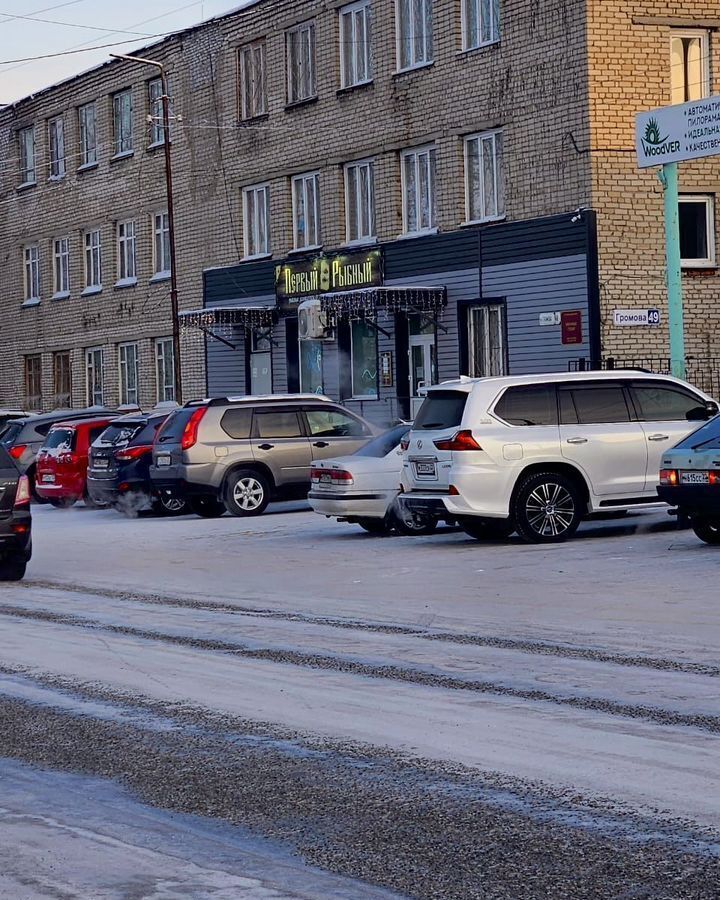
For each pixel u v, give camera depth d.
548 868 6.16
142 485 27.97
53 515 29.61
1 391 54.56
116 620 13.98
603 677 10.23
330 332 35.53
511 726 8.77
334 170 36.81
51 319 51.22
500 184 31.98
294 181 38.59
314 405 27.05
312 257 37.38
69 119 49.31
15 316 53.75
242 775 7.85
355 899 5.84
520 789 7.37
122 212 46.47
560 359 30.19
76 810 7.30
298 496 26.70
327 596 15.22
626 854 6.30
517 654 11.29
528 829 6.71
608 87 29.48
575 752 8.07
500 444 18.97
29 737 8.92
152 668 11.17
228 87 40.56
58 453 30.86
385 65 34.91
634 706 9.22
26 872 6.31
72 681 10.69
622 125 29.56
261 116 39.31
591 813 6.92
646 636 11.89
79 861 6.45
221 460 26.17
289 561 18.69
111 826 6.99
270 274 39.12
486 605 14.03
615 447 19.39
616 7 29.48
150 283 45.16
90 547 21.91
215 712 9.45
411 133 34.22
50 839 6.80
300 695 9.93
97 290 48.12
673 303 24.98
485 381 19.27
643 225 29.75
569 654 11.20
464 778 7.62
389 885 6.00
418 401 34.44
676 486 17.58
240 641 12.40
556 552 18.05
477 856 6.34
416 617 13.46
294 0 37.81
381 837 6.66
